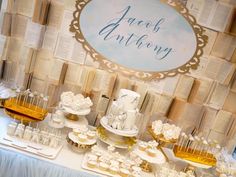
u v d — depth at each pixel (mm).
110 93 1801
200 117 1822
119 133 1529
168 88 1791
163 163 1575
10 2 1680
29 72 1775
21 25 1733
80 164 1438
